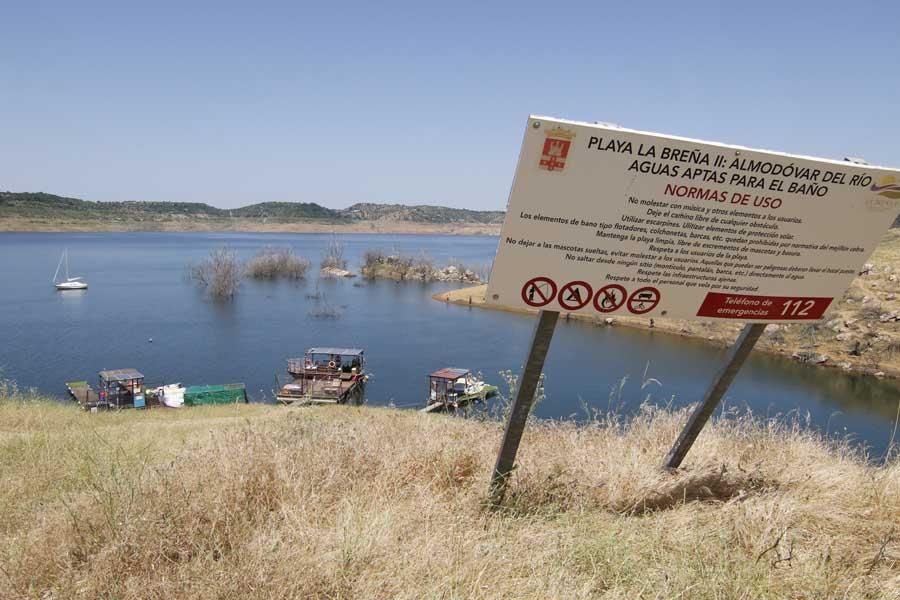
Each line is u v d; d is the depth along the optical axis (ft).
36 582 9.52
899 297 172.65
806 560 9.84
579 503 12.32
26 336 159.22
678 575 9.02
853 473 14.64
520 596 8.52
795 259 12.77
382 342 164.55
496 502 12.35
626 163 10.78
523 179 10.50
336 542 9.65
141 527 10.23
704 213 11.63
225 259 262.06
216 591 8.39
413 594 8.37
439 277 343.87
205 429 32.63
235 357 143.13
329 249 378.94
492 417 21.12
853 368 140.05
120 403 98.17
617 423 20.17
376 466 13.88
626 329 187.21
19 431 30.04
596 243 11.32
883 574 9.62
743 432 19.06
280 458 13.24
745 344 13.91
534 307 11.52
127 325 178.40
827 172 11.94
